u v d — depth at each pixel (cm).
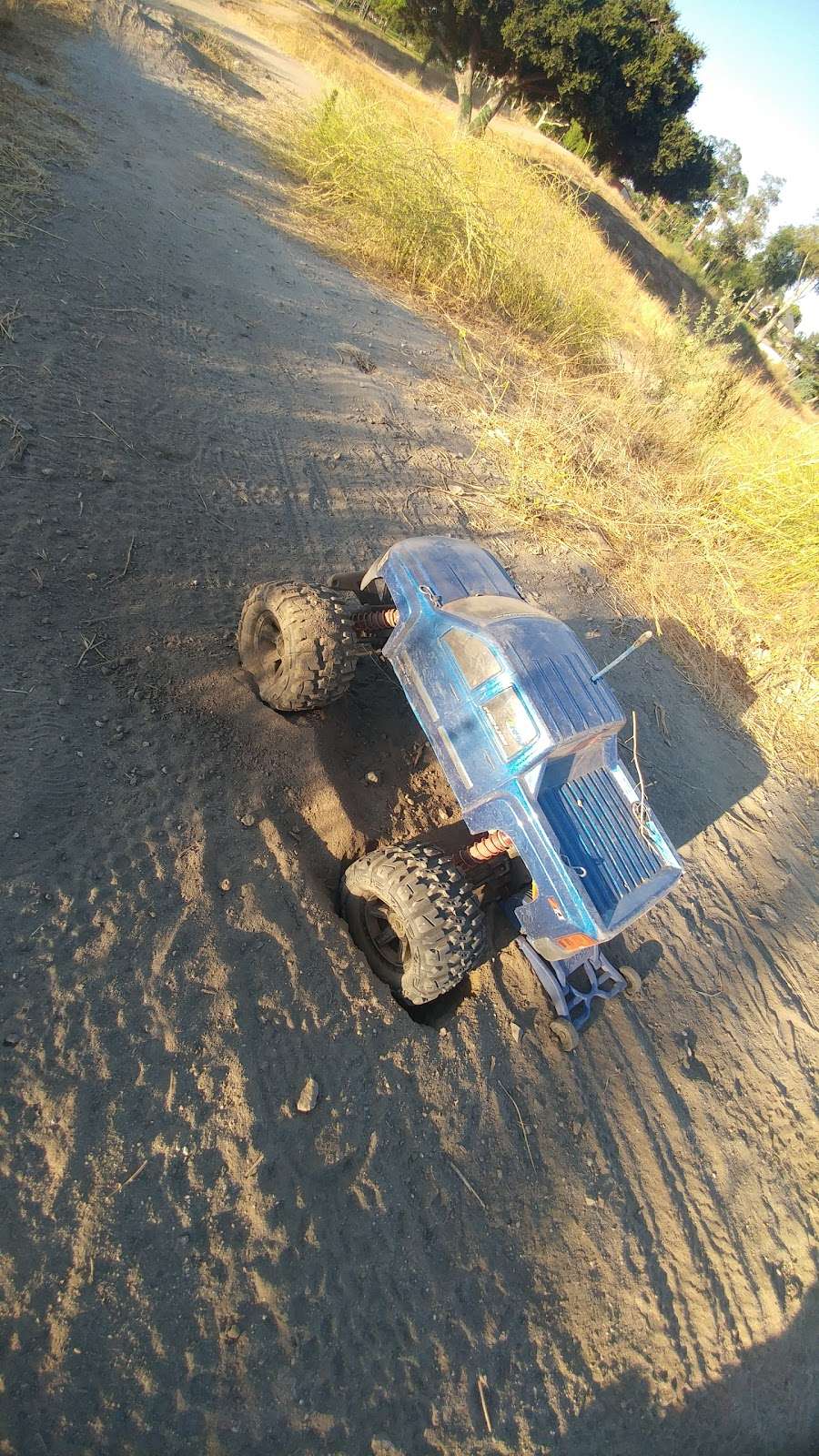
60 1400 234
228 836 410
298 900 409
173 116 1330
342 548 678
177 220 991
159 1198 284
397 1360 299
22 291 692
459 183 1286
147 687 453
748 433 1213
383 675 594
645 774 701
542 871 390
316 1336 287
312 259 1146
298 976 377
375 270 1245
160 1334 259
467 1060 409
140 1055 311
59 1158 274
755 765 802
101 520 540
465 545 522
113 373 680
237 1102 320
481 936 388
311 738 494
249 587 575
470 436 985
